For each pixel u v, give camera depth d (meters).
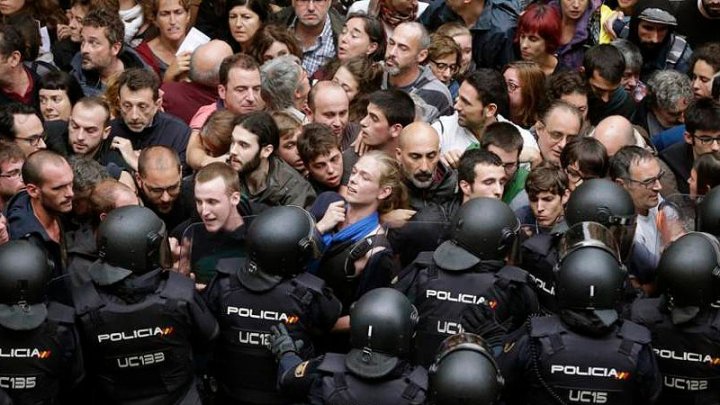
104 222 8.96
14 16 14.27
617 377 8.63
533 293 9.44
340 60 13.66
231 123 11.68
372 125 11.60
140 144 12.25
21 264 8.59
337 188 11.31
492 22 14.76
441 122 12.43
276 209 9.32
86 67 13.63
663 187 12.30
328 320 9.38
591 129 13.17
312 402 8.41
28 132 11.62
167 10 14.21
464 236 9.33
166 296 8.95
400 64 12.98
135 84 12.10
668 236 10.54
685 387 9.27
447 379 7.93
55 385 8.84
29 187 9.98
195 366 9.45
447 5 14.86
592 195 9.80
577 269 8.66
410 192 10.93
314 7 14.34
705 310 9.16
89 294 8.91
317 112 12.09
